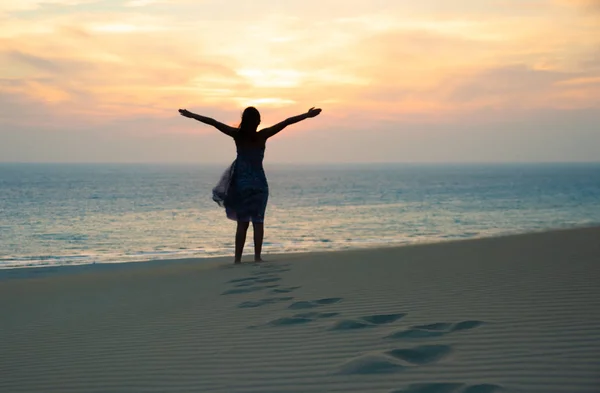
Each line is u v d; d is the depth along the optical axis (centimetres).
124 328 462
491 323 367
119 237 2172
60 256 1609
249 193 875
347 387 268
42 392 316
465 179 13525
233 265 852
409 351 313
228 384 293
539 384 252
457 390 251
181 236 2195
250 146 871
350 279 614
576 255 707
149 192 6931
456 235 2072
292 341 364
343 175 19350
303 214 3347
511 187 8200
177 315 494
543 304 414
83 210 3853
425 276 600
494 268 625
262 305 503
